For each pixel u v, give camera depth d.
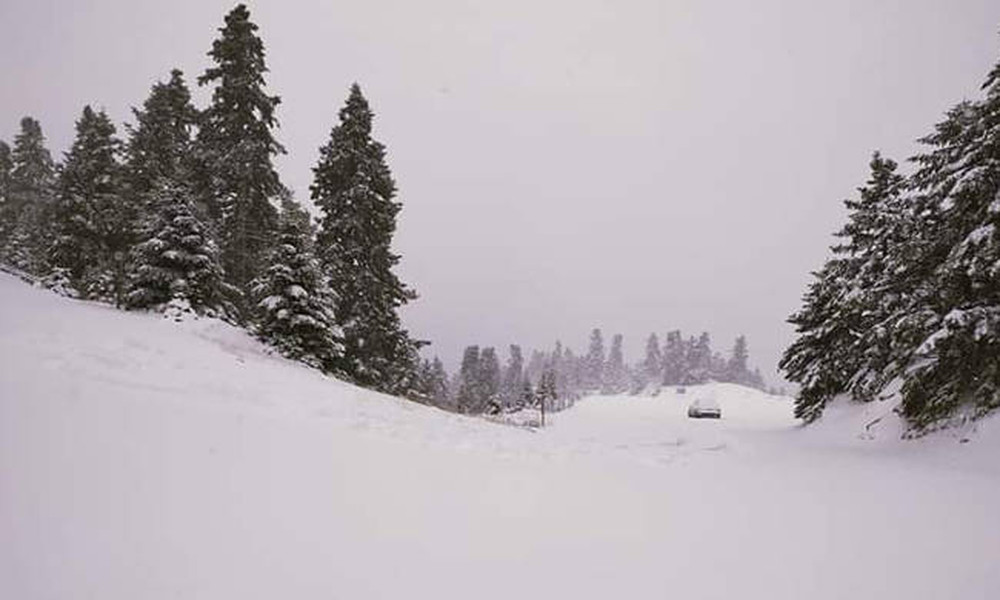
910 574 4.41
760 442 17.78
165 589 2.96
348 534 4.07
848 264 22.44
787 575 4.26
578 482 6.88
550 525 4.97
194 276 17.56
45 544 3.13
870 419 17.42
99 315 13.45
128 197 26.56
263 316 17.62
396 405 13.65
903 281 17.52
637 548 4.60
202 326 15.44
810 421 22.11
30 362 7.00
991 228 12.28
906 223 17.12
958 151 14.46
